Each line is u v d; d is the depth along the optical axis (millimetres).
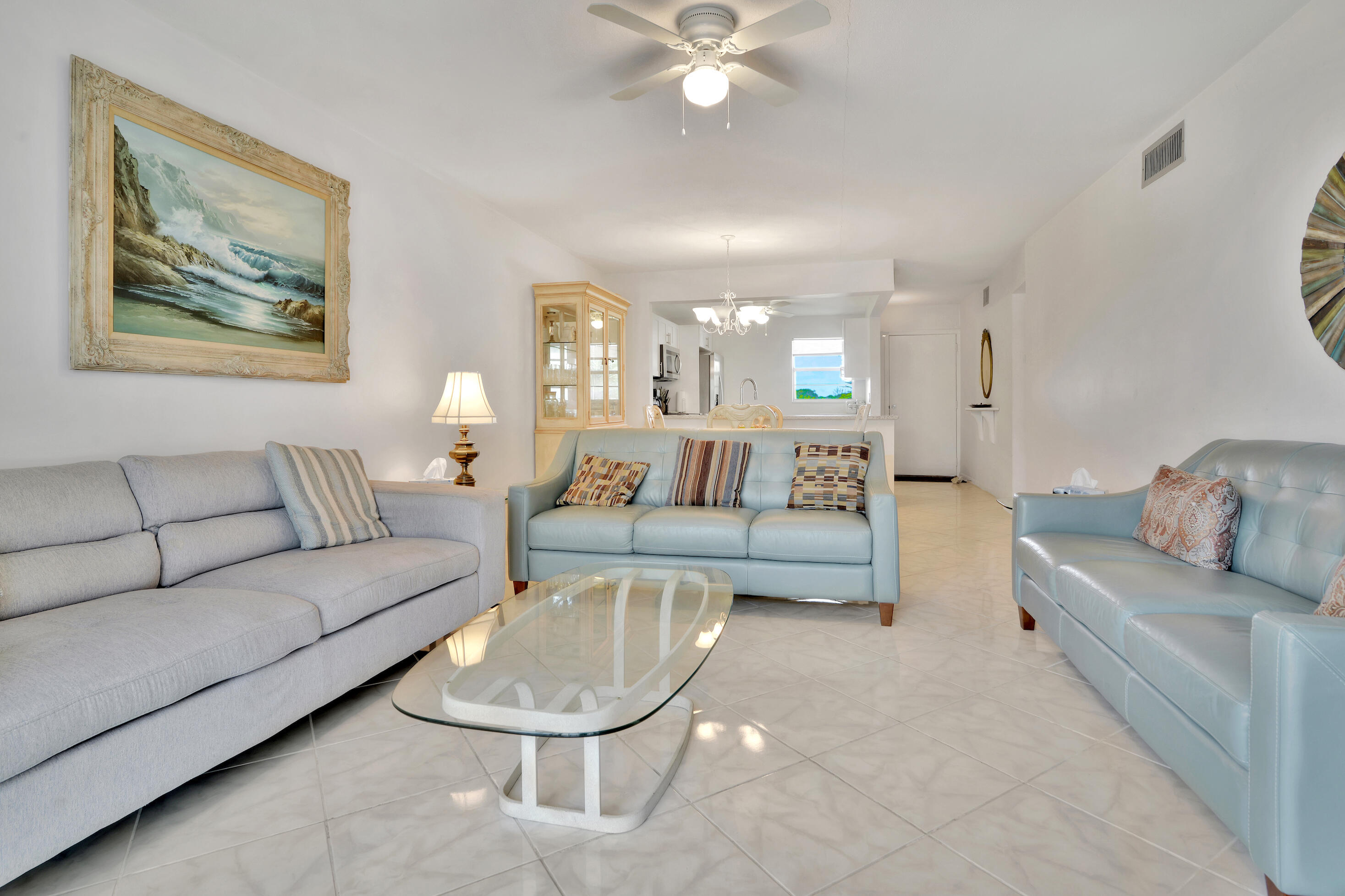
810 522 3035
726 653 2627
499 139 3650
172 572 2090
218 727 1646
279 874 1374
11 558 1729
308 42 2721
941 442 9266
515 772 1757
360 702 2250
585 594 2258
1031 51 2758
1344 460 1931
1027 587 2787
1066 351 4777
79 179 2277
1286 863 1182
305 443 3275
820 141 3662
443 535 2789
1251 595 1865
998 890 1304
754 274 6910
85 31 2314
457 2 2439
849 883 1325
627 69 2920
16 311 2145
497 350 5012
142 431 2535
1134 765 1775
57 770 1303
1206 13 2479
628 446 3857
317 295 3277
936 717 2062
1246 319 2760
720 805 1599
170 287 2592
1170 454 3346
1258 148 2684
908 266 6762
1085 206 4426
